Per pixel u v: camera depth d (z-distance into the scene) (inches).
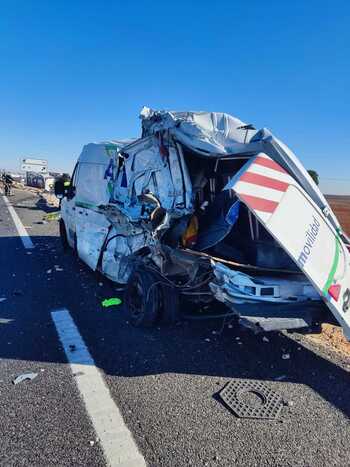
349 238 174.7
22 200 1059.9
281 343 181.8
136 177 224.4
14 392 129.7
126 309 205.9
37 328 186.5
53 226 575.8
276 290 160.6
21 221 611.8
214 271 165.3
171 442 108.5
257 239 181.3
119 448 105.0
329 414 126.1
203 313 208.7
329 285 147.6
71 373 144.3
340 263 155.7
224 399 131.0
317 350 176.1
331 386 144.4
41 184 1834.4
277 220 140.5
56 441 106.7
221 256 185.3
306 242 145.5
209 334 188.5
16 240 438.3
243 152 175.3
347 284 156.6
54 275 288.5
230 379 145.9
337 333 200.1
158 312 192.2
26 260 336.5
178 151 206.2
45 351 161.9
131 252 215.0
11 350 161.5
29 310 211.6
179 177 205.3
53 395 129.0
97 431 111.7
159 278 192.4
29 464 97.9
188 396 132.5
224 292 162.4
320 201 165.2
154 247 189.6
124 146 249.8
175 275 195.0
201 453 104.7
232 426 117.1
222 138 190.4
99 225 259.6
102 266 250.7
